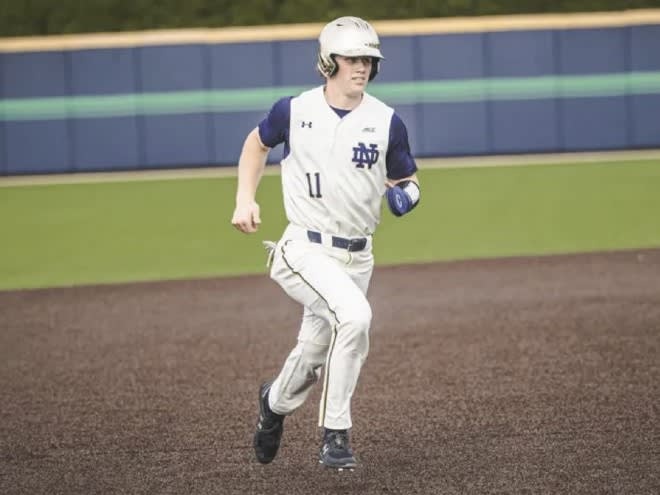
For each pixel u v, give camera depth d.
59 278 41.81
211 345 30.06
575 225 48.81
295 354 18.78
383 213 54.03
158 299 36.72
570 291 35.28
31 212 57.00
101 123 69.81
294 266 18.39
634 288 35.31
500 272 39.06
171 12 79.12
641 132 70.69
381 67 69.44
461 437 21.06
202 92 69.56
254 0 78.56
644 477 18.33
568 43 70.00
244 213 18.47
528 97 70.12
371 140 18.28
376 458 20.03
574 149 70.75
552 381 24.98
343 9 78.19
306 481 18.92
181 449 21.03
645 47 70.19
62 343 30.98
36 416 23.81
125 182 65.88
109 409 24.14
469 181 61.50
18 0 78.88
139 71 69.44
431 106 70.00
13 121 69.69
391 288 37.09
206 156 70.06
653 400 23.09
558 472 18.77
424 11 78.12
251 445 21.12
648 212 50.91
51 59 69.25
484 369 26.33
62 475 19.69
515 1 78.38
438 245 45.94
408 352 28.38
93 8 79.00
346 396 17.69
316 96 18.47
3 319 34.50
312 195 18.44
